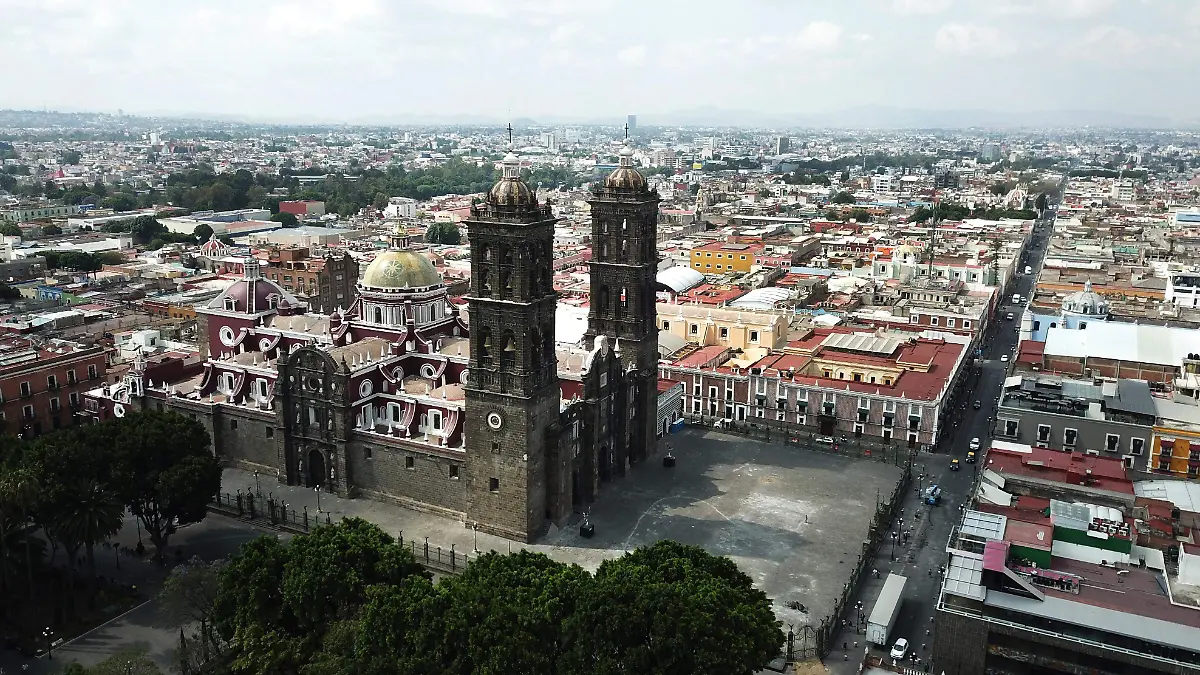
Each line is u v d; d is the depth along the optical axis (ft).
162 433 362.12
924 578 363.76
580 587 259.60
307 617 269.23
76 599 340.39
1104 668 270.67
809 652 310.86
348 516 406.00
